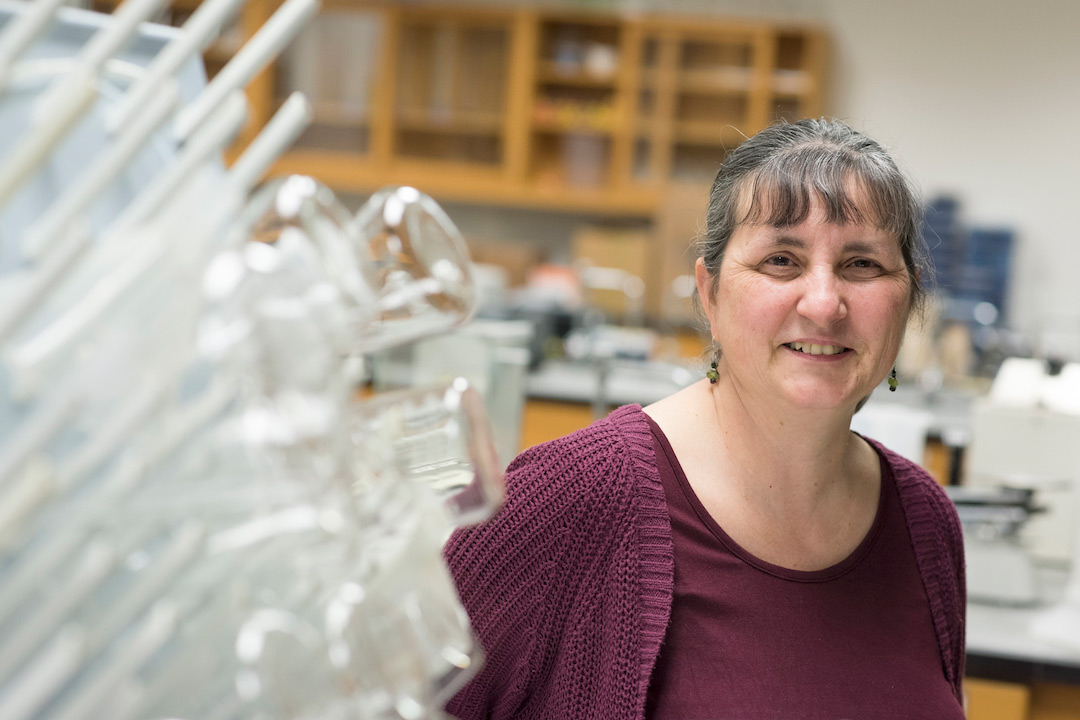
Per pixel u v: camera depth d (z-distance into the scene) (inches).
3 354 14.5
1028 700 75.6
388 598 17.6
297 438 15.1
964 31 239.3
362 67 255.4
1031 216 239.9
